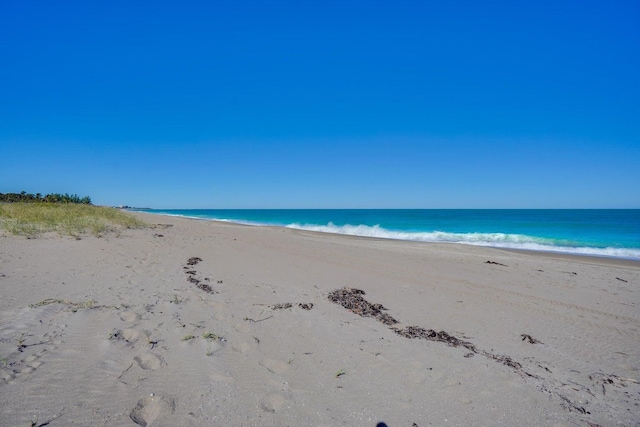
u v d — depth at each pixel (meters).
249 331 5.09
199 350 4.34
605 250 19.69
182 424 2.99
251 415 3.19
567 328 6.33
